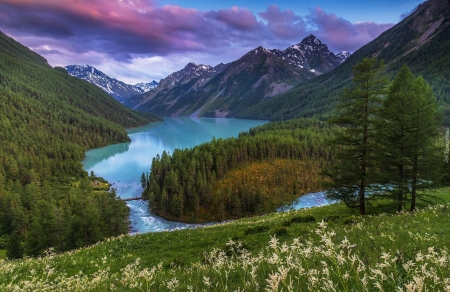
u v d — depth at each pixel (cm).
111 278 1203
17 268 1650
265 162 12562
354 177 2984
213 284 831
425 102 2878
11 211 8375
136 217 9281
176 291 833
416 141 2697
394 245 1102
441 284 543
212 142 13500
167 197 9506
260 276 809
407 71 3284
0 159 13800
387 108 2830
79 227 6041
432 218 1673
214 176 10950
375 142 2855
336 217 2295
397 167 2906
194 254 1966
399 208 2886
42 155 16300
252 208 9400
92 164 17338
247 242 1936
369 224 1755
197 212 9175
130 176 14412
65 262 1847
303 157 13050
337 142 3078
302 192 10888
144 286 955
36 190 10438
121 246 2319
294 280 709
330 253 568
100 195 9119
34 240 5638
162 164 11781
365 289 517
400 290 393
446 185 4159
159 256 2009
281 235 1970
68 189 12225
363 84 2908
